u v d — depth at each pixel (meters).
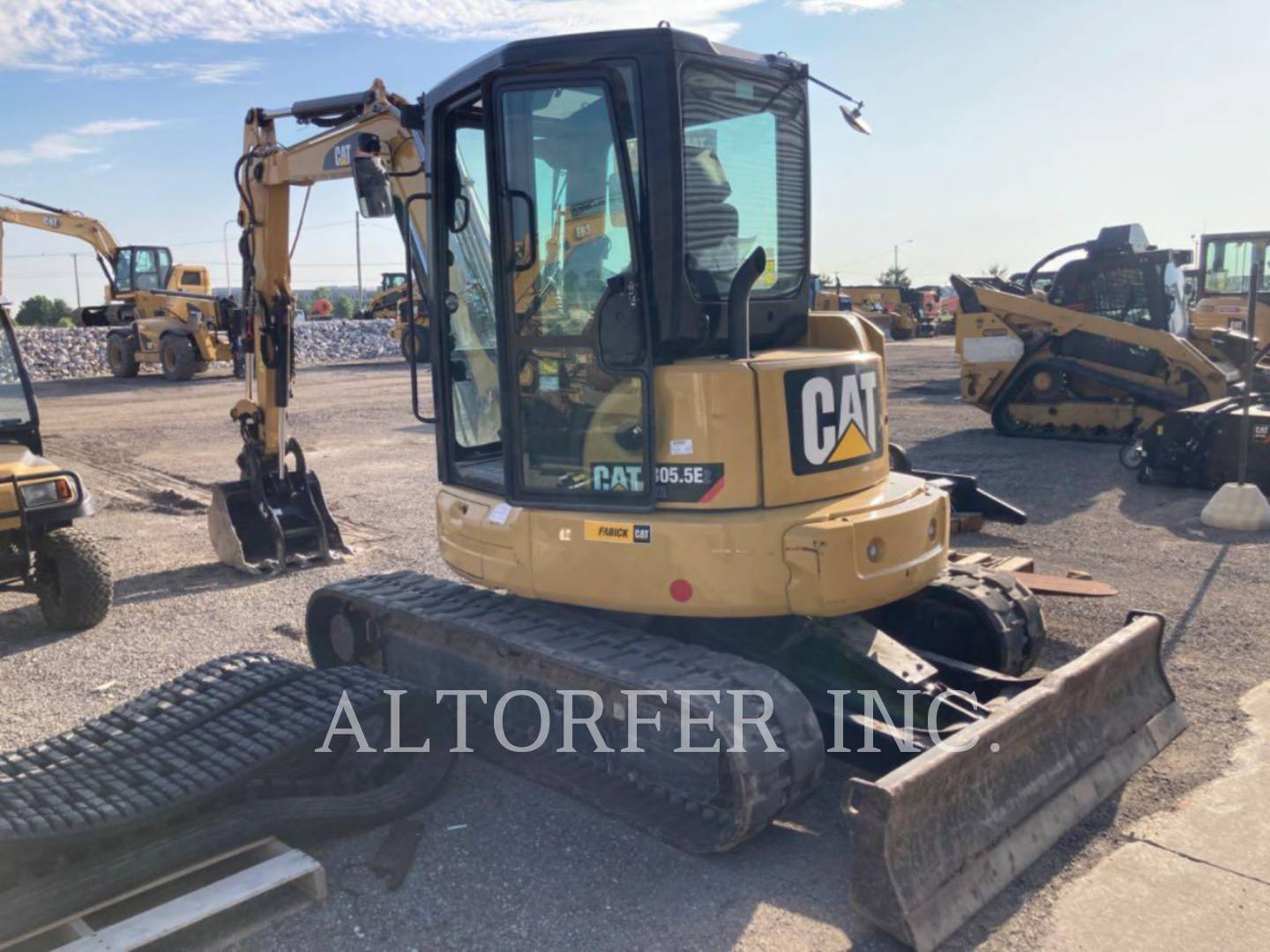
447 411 4.82
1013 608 5.04
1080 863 3.74
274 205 7.36
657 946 3.33
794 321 4.63
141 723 4.03
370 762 4.33
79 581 6.45
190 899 3.37
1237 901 3.50
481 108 4.40
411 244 5.45
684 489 3.91
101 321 28.88
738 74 4.14
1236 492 8.45
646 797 4.05
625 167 3.82
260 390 7.83
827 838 3.96
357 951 3.35
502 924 3.46
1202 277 15.67
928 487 4.50
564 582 4.15
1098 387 13.13
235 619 6.74
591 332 4.03
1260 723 4.79
